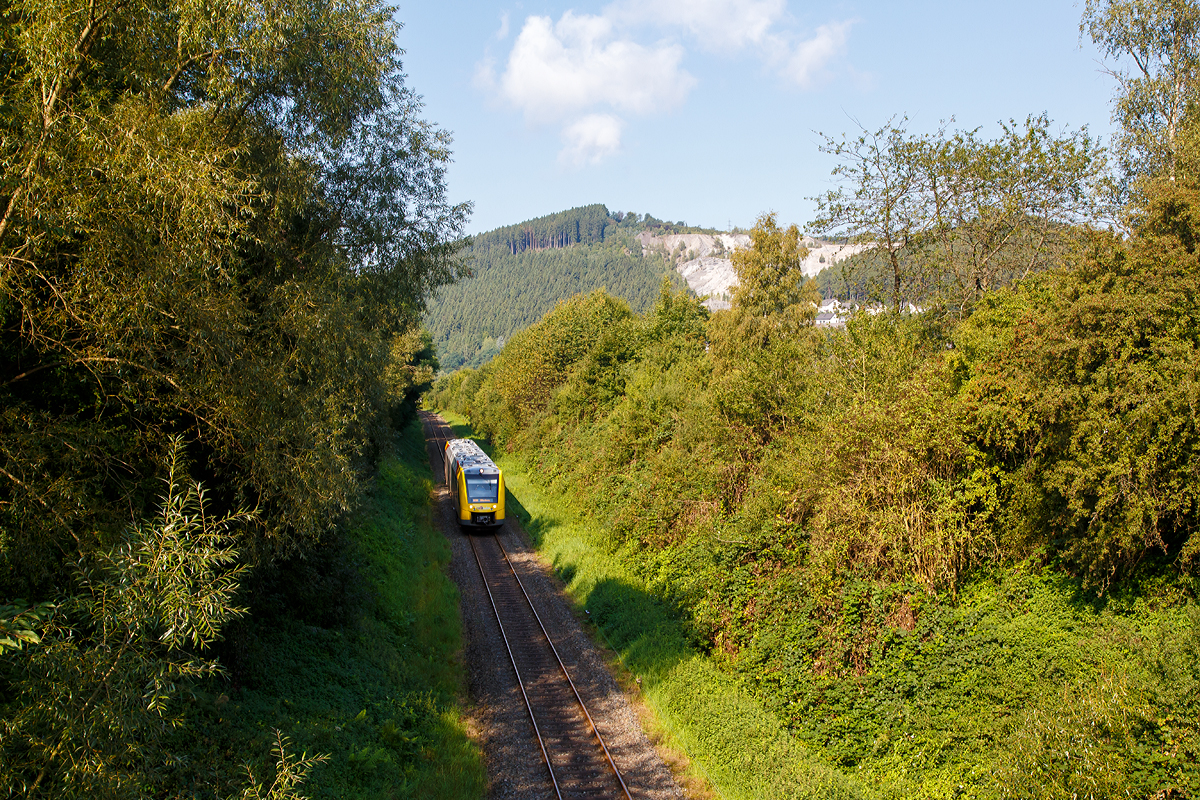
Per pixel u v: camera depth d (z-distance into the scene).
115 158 7.43
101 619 5.78
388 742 12.11
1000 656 12.04
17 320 8.03
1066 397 11.64
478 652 17.92
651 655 16.62
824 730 12.88
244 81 11.59
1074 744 9.54
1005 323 15.55
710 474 21.73
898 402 15.12
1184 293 11.12
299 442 10.08
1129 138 19.97
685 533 21.41
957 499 13.55
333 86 12.63
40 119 7.47
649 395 29.27
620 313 49.03
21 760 5.59
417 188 17.62
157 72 9.71
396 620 18.16
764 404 20.88
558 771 12.46
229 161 10.55
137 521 8.42
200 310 8.27
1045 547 12.89
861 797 11.07
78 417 8.84
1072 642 11.45
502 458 52.41
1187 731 8.87
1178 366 10.54
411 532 27.62
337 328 11.61
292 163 12.38
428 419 105.56
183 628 5.93
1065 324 12.03
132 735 6.28
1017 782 9.74
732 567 17.50
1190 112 17.97
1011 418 12.80
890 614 13.70
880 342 17.52
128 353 7.97
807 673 13.89
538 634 19.14
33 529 7.14
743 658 15.26
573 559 24.83
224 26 10.00
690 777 12.29
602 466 30.27
